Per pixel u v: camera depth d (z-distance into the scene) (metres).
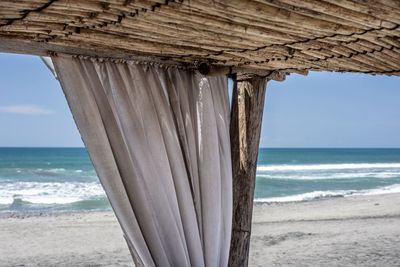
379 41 1.77
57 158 38.00
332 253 7.39
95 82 2.05
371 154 53.44
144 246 2.12
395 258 7.04
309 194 17.03
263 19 1.54
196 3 1.38
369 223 9.89
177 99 2.39
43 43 1.80
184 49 1.98
